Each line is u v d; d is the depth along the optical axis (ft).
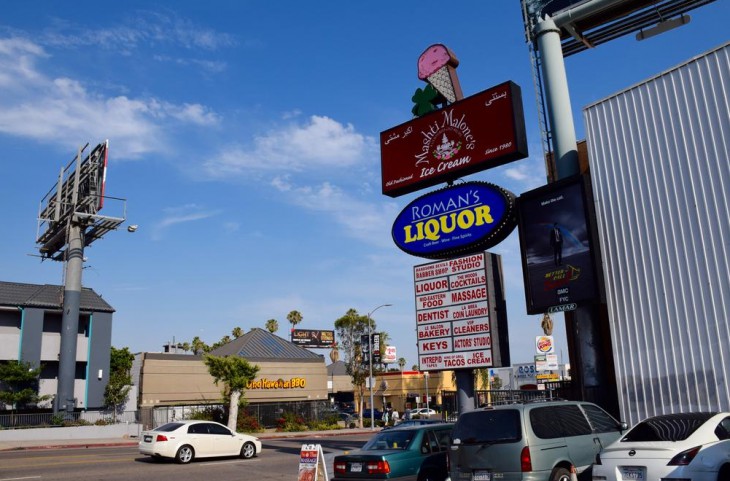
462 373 59.52
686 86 46.19
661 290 46.06
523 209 55.83
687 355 43.88
